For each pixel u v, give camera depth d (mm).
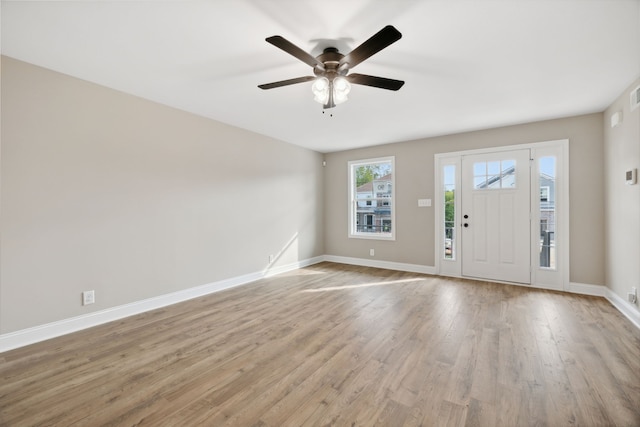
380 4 1756
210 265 3928
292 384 1893
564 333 2600
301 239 5562
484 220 4461
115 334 2643
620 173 3129
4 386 1872
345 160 5902
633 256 2869
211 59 2406
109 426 1534
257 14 1849
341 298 3654
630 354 2219
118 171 3020
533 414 1598
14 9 1774
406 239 5188
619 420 1544
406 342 2461
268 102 3342
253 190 4566
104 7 1770
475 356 2221
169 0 1711
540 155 4027
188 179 3668
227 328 2775
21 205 2424
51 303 2580
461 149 4613
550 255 4023
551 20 1890
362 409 1653
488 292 3857
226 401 1729
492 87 2918
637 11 1792
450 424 1531
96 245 2863
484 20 1894
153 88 2973
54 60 2418
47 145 2553
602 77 2701
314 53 2314
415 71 2588
